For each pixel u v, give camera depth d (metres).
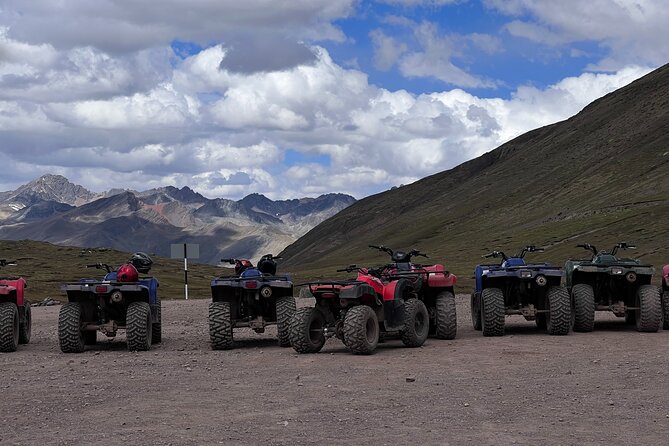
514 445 8.73
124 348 19.66
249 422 9.95
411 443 8.84
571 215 181.62
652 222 140.75
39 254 97.38
